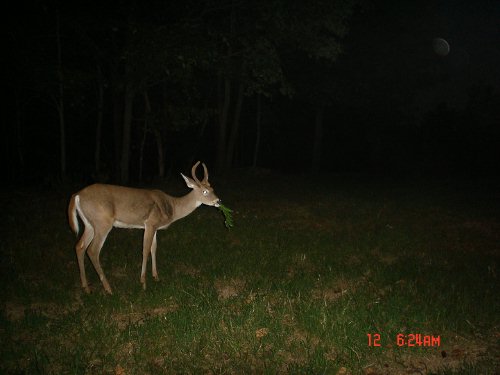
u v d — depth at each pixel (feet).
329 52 57.11
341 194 57.41
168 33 46.03
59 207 39.58
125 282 23.57
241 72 57.26
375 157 105.29
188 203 25.94
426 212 45.93
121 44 51.78
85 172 60.54
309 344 17.80
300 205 47.83
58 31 49.24
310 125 110.73
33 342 17.56
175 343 17.57
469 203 52.42
